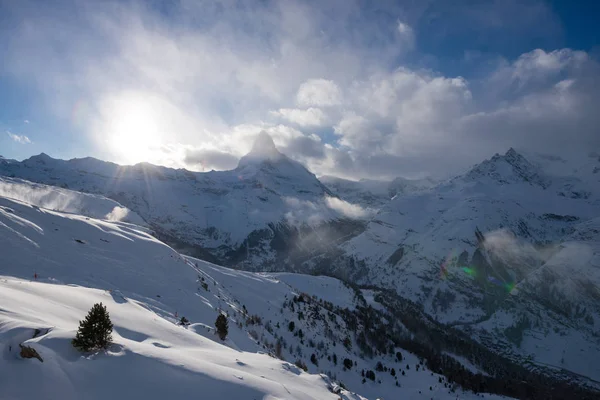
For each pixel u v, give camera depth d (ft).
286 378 79.92
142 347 60.54
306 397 65.62
